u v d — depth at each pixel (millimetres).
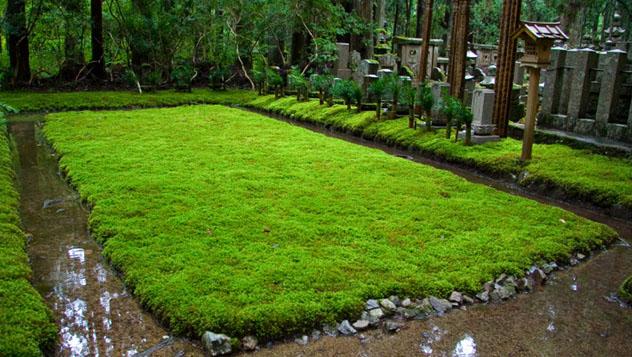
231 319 4129
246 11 21172
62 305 4641
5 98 17172
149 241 5688
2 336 3816
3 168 8797
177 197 7230
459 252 5594
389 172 9008
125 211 6648
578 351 4090
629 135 9773
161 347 4004
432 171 9125
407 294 4723
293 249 5512
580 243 6098
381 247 5637
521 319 4543
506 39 10602
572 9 19625
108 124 13328
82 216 6941
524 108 12531
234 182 8094
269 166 9242
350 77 17859
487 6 33000
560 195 8219
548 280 5324
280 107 17438
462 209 7047
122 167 8922
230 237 5820
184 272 4918
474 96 11031
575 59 10766
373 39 23922
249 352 3951
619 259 5953
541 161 9227
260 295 4496
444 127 12250
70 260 5562
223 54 21672
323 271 4984
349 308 4406
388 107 14492
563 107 11289
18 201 7406
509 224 6520
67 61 20891
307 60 22609
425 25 12852
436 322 4434
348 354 3959
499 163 9523
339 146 11211
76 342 4078
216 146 10867
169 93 20172
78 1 19750
